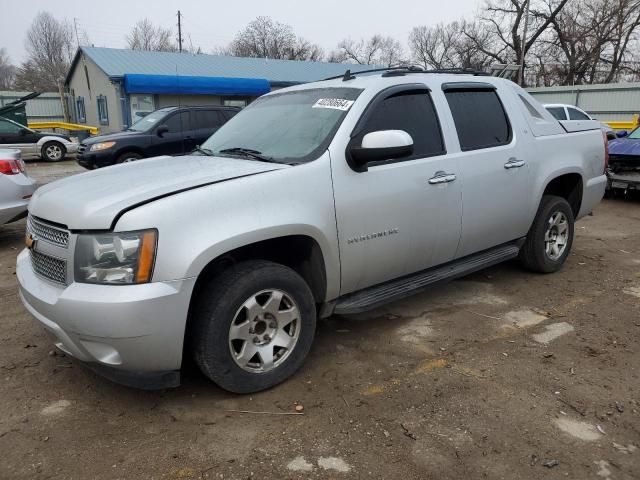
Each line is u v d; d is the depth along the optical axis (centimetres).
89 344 270
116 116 2494
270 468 253
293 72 3000
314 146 338
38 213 303
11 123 1823
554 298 466
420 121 387
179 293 267
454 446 267
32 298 292
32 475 249
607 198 995
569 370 341
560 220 516
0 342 386
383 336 392
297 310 322
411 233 371
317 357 360
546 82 3959
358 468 252
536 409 297
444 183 386
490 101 448
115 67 2588
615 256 600
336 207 327
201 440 274
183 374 340
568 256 596
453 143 401
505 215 445
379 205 347
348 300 361
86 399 313
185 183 292
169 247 265
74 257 272
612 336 390
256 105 439
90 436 278
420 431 279
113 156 1154
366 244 346
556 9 3766
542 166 476
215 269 309
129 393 319
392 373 338
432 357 359
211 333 288
